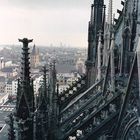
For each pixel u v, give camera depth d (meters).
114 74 48.25
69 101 73.69
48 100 47.72
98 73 65.75
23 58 30.19
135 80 34.81
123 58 45.31
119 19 56.88
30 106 30.64
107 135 38.16
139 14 38.16
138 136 32.72
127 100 36.38
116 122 38.06
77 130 39.41
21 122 30.16
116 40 56.44
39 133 37.62
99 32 67.31
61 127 47.12
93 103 55.59
